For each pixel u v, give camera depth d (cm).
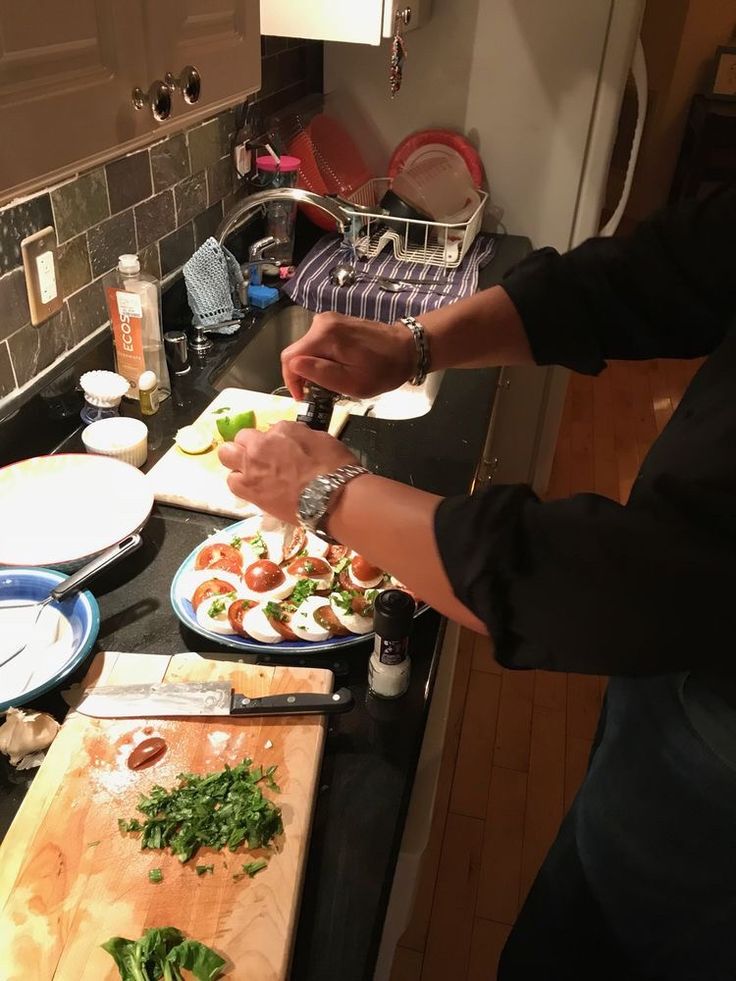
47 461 120
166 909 72
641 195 481
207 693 91
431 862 174
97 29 73
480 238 216
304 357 94
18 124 65
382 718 94
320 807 84
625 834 96
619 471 320
